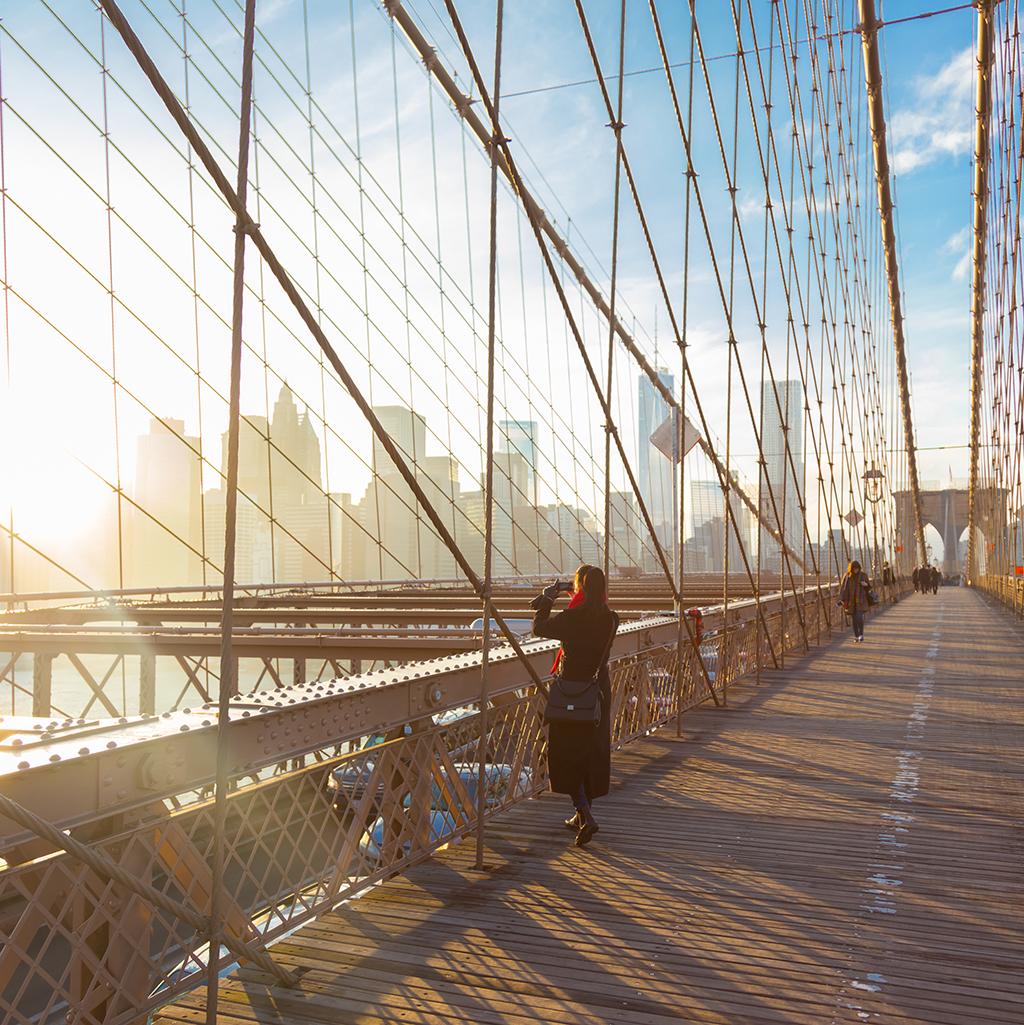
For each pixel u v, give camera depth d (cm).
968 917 374
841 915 377
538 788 575
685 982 315
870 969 325
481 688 447
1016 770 661
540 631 487
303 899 356
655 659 834
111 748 260
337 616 1091
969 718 893
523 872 430
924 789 602
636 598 1455
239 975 321
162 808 286
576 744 475
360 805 385
